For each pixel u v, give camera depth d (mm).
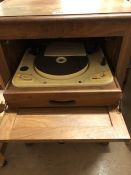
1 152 830
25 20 438
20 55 673
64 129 479
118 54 524
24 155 887
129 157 857
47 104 549
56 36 467
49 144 927
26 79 551
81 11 461
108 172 807
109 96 521
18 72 578
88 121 503
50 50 655
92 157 864
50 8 507
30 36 468
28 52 672
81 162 847
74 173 809
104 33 463
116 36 490
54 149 906
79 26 447
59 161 856
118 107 544
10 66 578
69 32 458
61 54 632
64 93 516
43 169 830
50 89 523
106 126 482
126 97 1031
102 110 540
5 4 583
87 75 559
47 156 878
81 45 674
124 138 447
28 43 708
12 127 492
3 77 562
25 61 627
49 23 440
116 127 477
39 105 553
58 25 444
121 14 437
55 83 535
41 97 527
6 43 537
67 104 548
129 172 805
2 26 449
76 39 699
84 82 535
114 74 568
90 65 596
